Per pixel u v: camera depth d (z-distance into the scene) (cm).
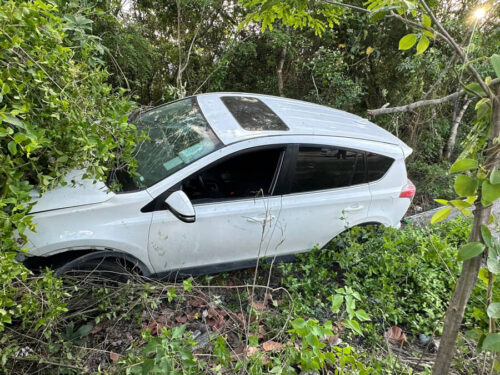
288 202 293
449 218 474
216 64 696
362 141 319
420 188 585
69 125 195
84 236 231
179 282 288
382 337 265
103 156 210
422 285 302
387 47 706
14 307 199
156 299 249
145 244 255
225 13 710
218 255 287
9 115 159
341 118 355
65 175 224
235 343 253
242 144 267
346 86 678
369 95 772
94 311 256
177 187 254
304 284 293
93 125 205
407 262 317
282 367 180
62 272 235
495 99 108
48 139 183
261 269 324
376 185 331
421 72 625
